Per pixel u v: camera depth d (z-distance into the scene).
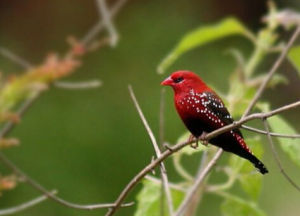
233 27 8.68
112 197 13.91
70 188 13.87
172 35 16.69
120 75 15.79
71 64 4.19
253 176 7.88
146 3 16.92
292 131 7.36
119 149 14.30
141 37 16.48
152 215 8.03
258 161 6.95
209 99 7.18
